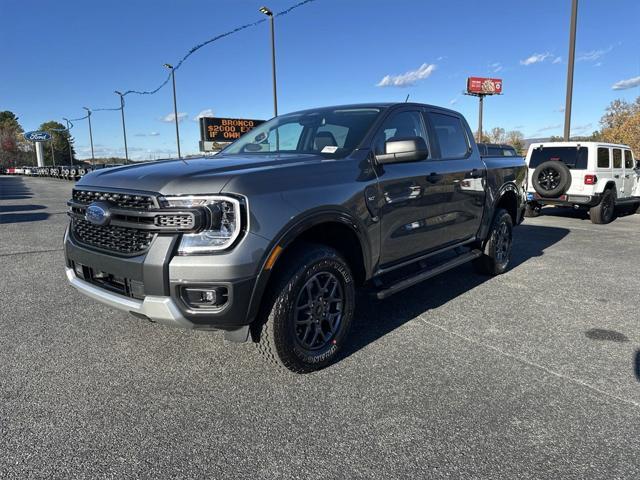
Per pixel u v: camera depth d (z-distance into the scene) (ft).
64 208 45.62
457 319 13.48
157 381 9.78
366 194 10.87
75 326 12.82
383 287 11.94
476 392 9.29
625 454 7.36
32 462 7.18
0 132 351.46
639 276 18.37
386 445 7.61
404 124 13.15
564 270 19.36
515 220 19.51
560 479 6.79
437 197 13.66
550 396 9.12
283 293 9.18
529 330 12.62
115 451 7.46
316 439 7.79
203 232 8.35
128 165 10.88
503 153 21.04
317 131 12.69
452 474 6.91
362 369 10.30
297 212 9.13
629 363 10.60
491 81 156.46
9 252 23.07
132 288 8.87
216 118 95.25
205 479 6.83
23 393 9.27
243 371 10.21
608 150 34.86
